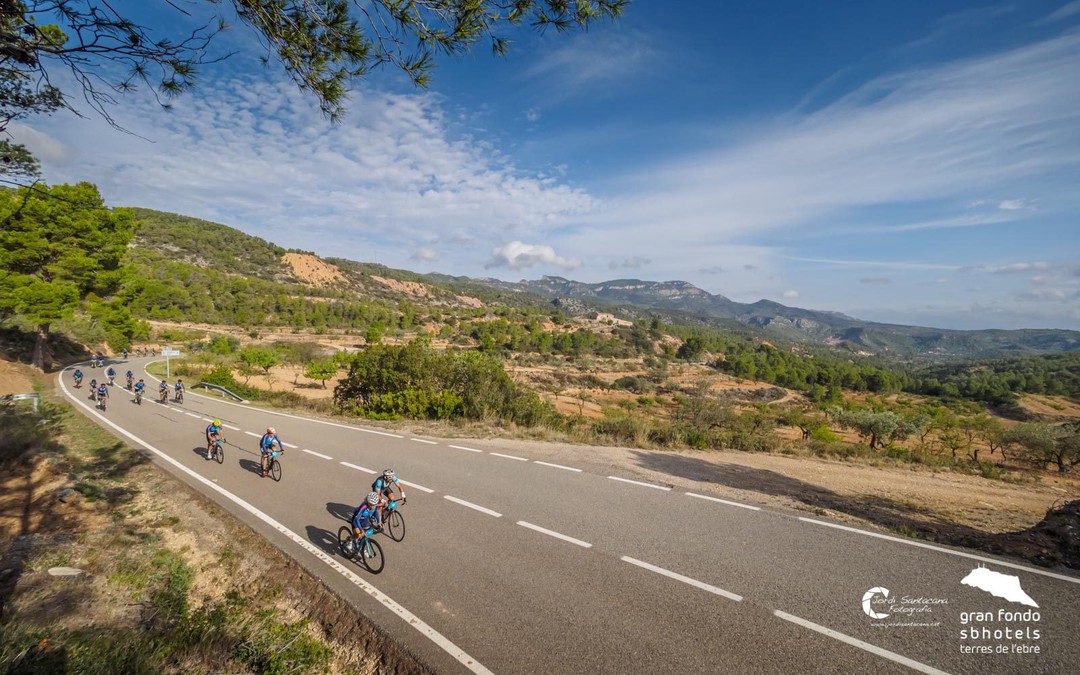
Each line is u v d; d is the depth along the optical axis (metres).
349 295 184.75
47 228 33.78
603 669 5.12
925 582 6.78
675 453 16.05
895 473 15.70
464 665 5.29
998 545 8.02
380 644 5.73
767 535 8.45
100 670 4.56
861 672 5.01
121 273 41.16
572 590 6.69
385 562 7.62
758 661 5.19
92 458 14.23
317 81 4.35
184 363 52.81
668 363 146.38
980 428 45.53
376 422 20.73
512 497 10.54
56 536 8.38
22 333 43.44
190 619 6.12
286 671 5.23
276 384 47.91
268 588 7.12
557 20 4.14
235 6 3.99
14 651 4.58
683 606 6.25
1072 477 27.52
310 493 11.19
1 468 12.34
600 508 9.83
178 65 4.08
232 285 125.00
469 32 4.05
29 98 5.34
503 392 22.94
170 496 11.02
